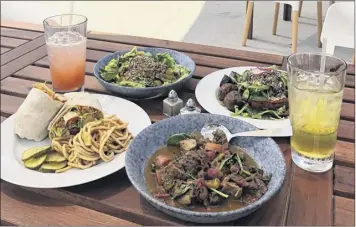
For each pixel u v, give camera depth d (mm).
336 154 902
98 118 959
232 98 1045
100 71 1224
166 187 748
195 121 917
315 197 776
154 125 884
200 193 717
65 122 925
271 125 971
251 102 1038
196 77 1273
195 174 759
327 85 801
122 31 3592
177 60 1305
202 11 4016
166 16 3930
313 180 818
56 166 846
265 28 3461
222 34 3404
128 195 789
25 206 785
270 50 3025
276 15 3277
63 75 1138
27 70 1356
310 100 795
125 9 4164
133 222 749
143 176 796
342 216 735
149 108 1099
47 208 780
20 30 1729
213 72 1257
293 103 834
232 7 4098
